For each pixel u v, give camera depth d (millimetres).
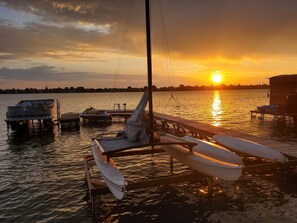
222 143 15805
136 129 11852
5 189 12516
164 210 10180
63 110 62469
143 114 11727
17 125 29656
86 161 13805
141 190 11953
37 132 29328
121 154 14695
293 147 15195
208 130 20359
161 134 13695
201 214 9797
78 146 21906
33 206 10672
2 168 15992
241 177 13234
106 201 10992
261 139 17281
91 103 93625
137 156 17531
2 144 23250
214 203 10625
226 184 12438
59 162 17016
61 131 29844
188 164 12312
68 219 9625
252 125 31531
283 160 12719
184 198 11125
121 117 40500
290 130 27609
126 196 11391
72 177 14016
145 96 11820
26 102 38562
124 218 9656
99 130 30344
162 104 80938
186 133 22422
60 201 11109
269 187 12031
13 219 9648
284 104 32281
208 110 54031
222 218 9469
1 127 33281
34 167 16062
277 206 10250
